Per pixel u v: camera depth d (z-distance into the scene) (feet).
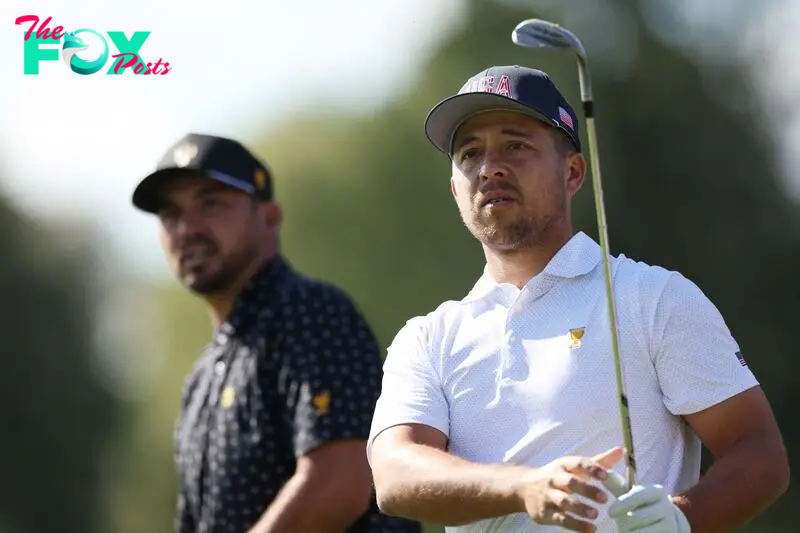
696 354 42.88
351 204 247.29
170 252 64.49
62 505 236.22
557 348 43.70
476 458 43.98
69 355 242.17
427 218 242.78
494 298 45.70
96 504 238.48
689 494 41.06
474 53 239.09
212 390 61.57
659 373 43.14
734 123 251.19
